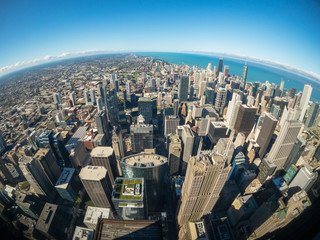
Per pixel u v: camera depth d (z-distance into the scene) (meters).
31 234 153.88
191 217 195.12
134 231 103.75
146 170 199.50
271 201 163.00
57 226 177.25
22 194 195.75
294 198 141.75
